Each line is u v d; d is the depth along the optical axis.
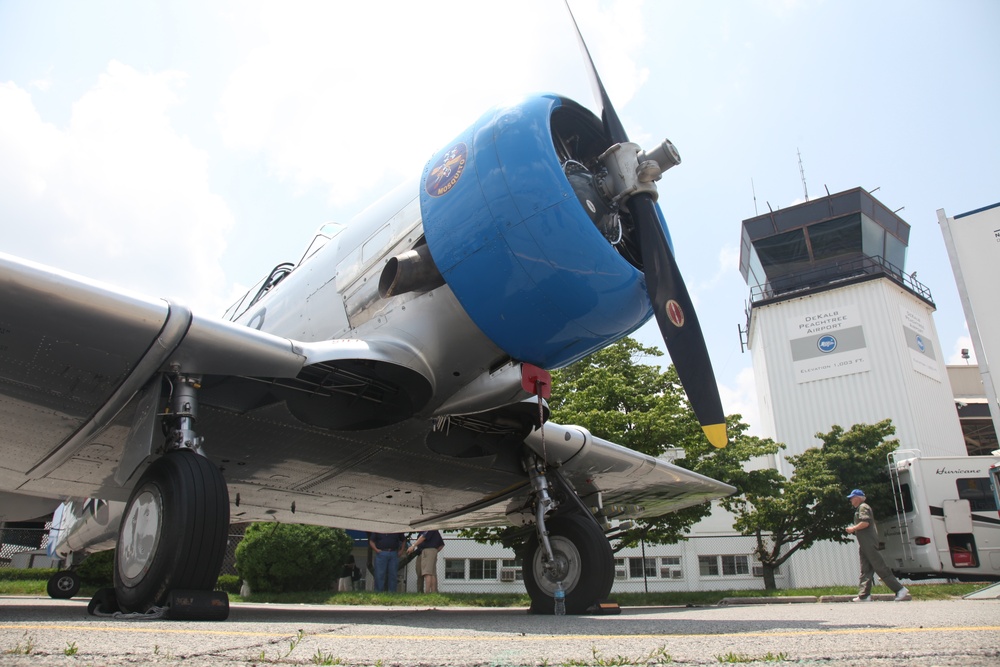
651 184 4.32
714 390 4.04
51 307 3.33
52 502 7.61
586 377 12.47
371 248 4.64
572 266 3.88
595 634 2.30
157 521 3.33
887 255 25.80
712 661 1.57
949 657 1.61
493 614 4.86
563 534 5.05
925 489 14.43
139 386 3.86
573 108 4.44
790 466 22.47
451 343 4.24
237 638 1.97
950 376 32.97
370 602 8.67
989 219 9.15
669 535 11.77
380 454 5.37
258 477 5.77
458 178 4.12
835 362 23.02
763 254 26.03
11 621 2.65
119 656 1.56
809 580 18.97
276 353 3.87
